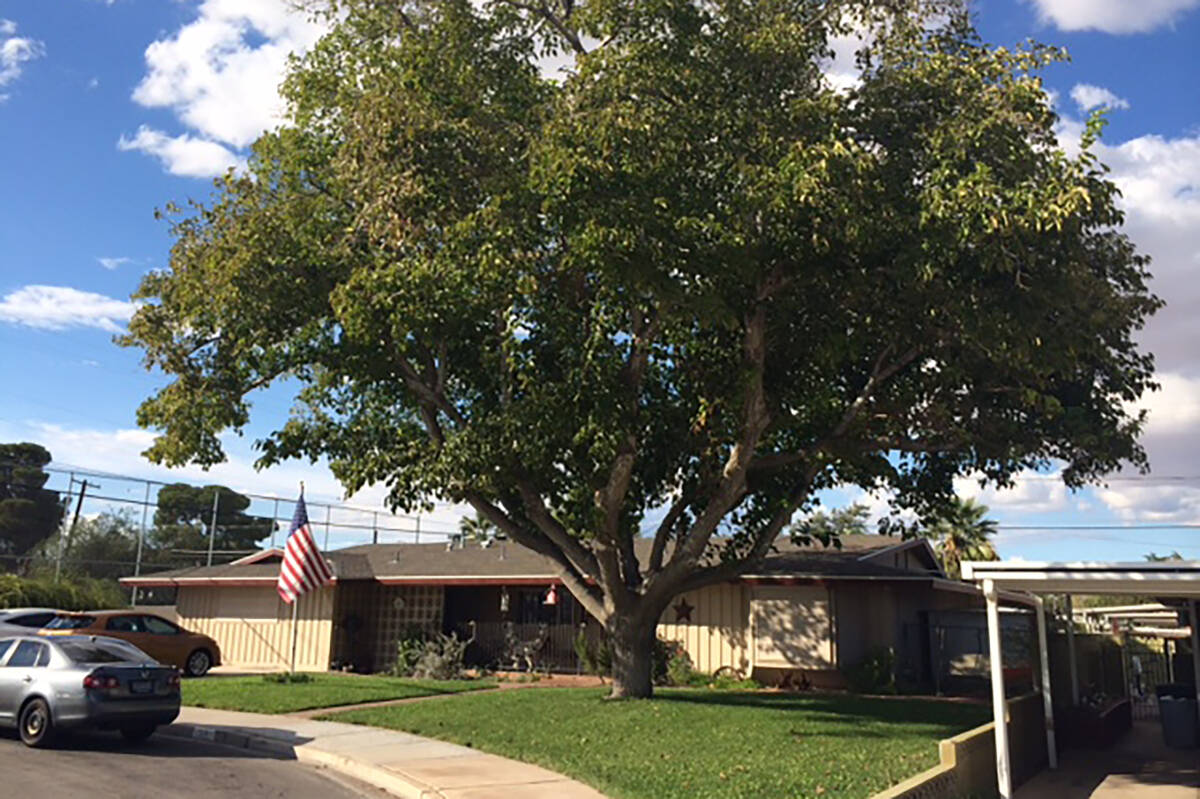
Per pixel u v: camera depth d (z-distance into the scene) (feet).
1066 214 44.19
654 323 53.57
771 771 38.34
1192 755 57.77
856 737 47.11
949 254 46.39
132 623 80.74
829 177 46.11
